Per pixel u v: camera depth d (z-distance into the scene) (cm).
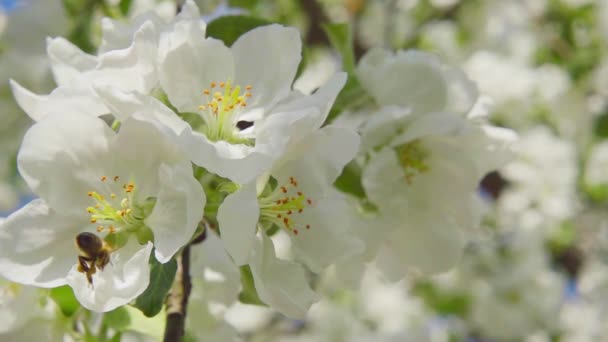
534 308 114
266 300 54
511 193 118
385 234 59
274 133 54
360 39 108
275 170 55
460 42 119
